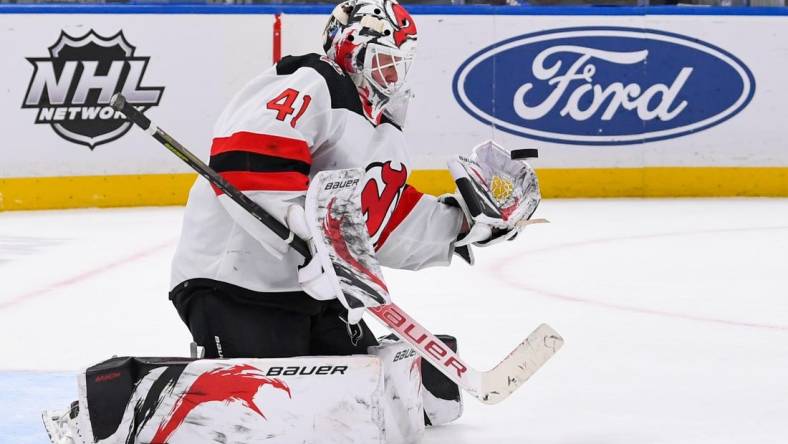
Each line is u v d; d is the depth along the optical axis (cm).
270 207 640
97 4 2145
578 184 2328
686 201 2273
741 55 2317
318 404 649
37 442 739
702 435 759
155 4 2173
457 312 1225
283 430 645
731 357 998
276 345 689
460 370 709
